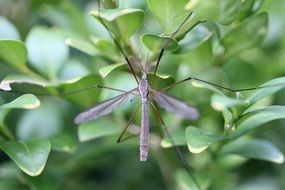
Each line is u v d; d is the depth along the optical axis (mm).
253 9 233
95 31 259
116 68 234
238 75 268
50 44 248
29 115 259
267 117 220
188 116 238
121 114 255
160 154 257
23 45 232
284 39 272
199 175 243
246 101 219
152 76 235
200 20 223
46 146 225
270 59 269
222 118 258
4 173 247
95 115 237
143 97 236
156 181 280
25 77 241
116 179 281
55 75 246
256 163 273
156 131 254
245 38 237
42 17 290
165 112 256
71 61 251
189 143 217
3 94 261
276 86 219
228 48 241
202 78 262
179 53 231
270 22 273
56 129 259
